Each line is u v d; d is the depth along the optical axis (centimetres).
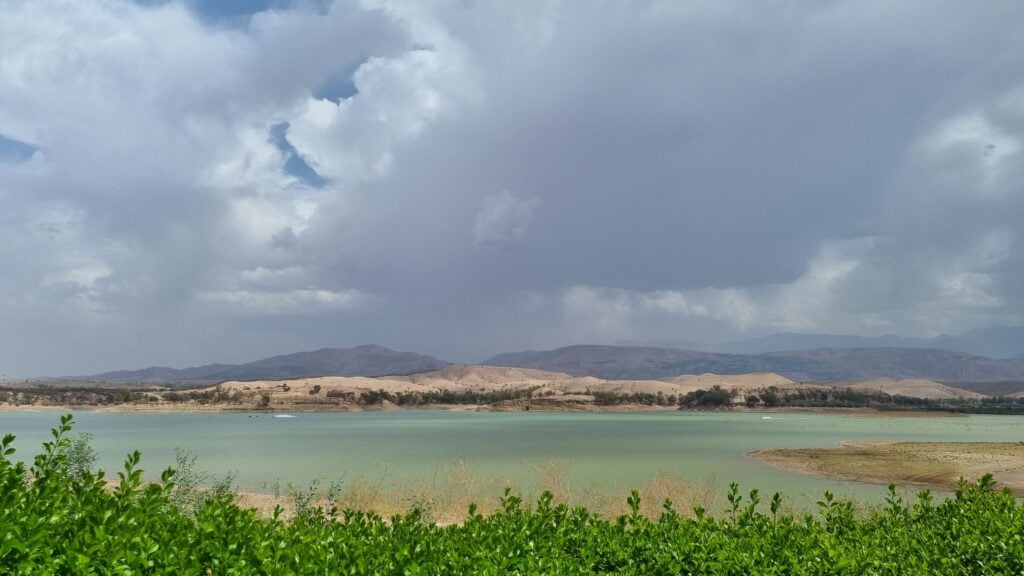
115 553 481
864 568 716
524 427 14888
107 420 18800
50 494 611
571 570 686
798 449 7206
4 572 447
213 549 579
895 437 10388
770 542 798
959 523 936
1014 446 7388
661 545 774
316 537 680
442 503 2130
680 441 9112
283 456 6300
